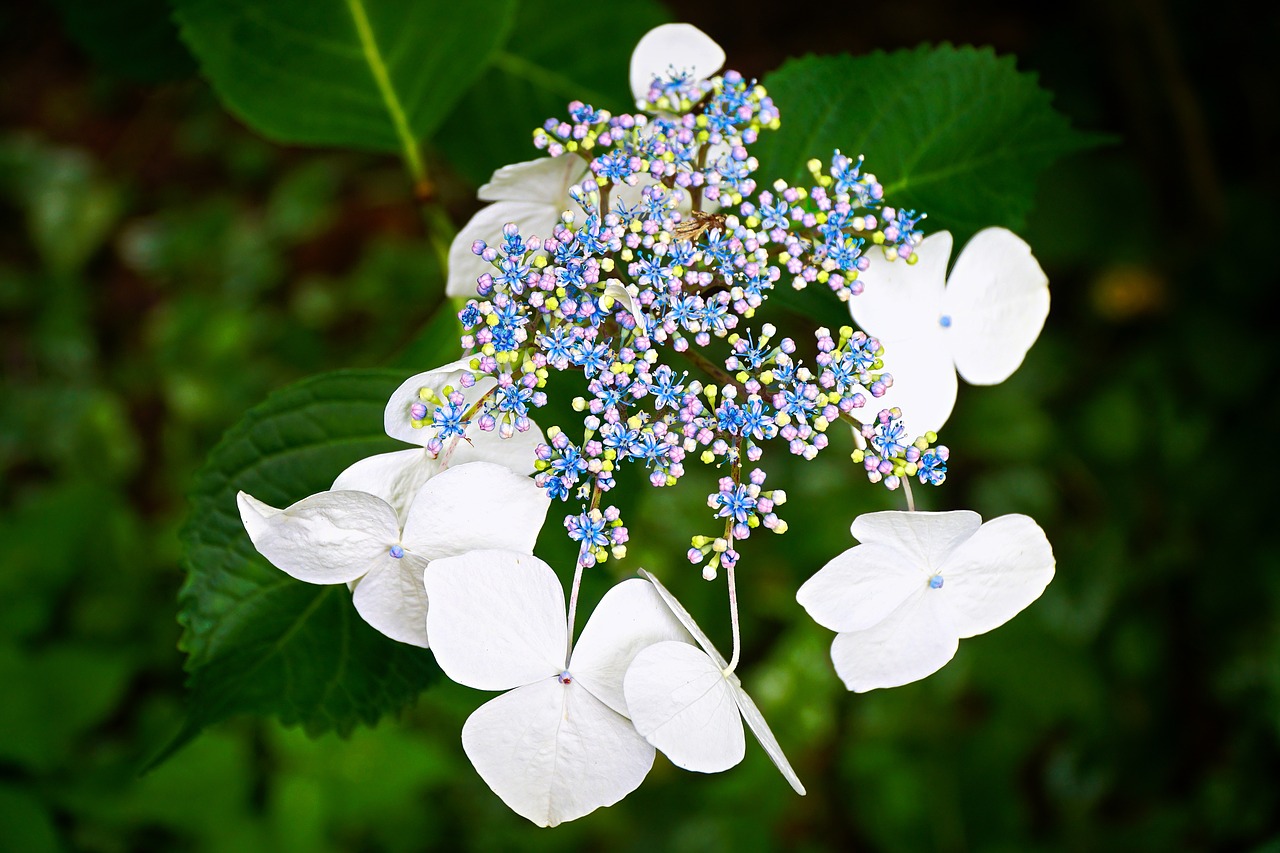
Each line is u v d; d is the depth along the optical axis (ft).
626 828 1.68
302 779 1.51
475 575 0.94
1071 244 2.03
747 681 1.71
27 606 1.61
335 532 0.95
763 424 0.96
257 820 1.49
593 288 0.97
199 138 2.41
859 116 1.05
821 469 1.78
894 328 1.01
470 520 0.95
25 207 2.34
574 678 0.95
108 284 2.31
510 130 1.21
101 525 1.73
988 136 1.06
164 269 2.28
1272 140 2.12
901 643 0.97
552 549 1.03
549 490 0.95
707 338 0.96
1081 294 2.12
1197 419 1.93
